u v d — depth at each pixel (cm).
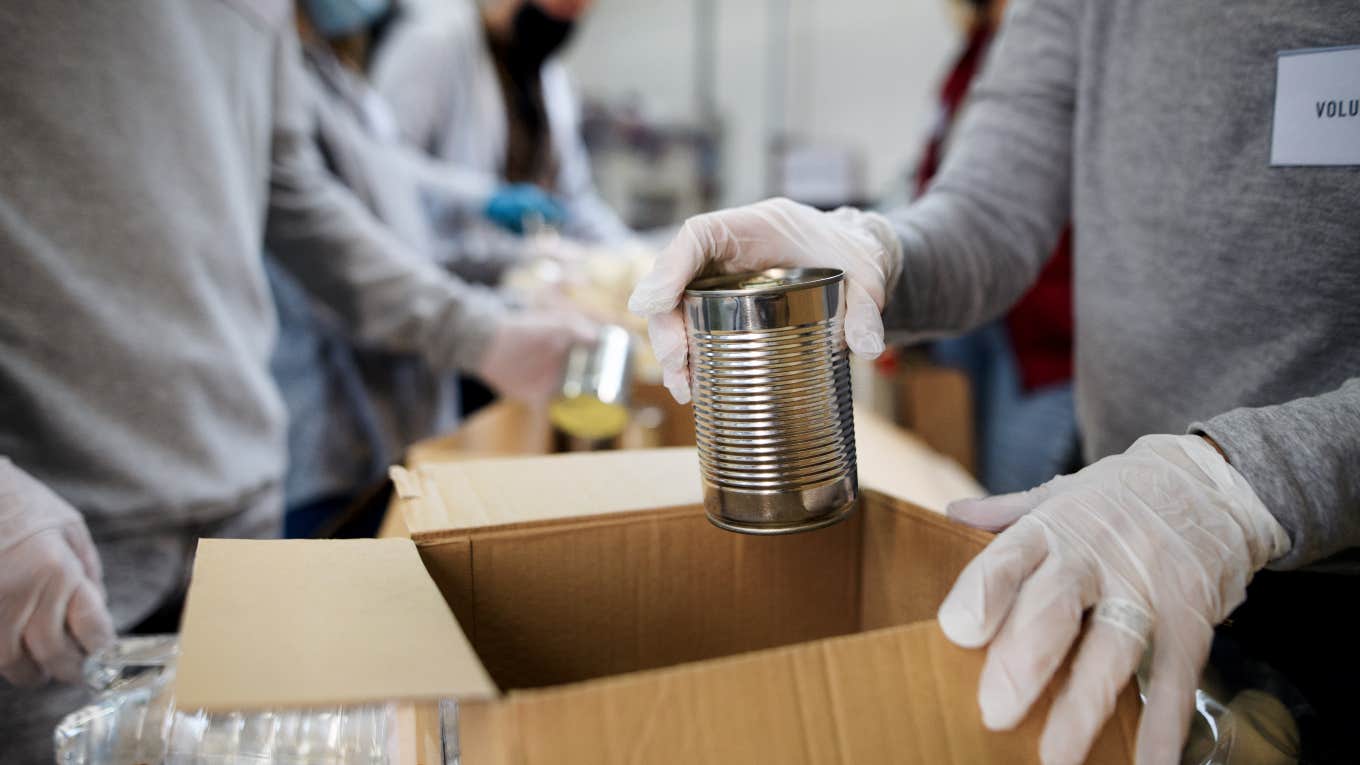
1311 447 58
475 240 241
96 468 105
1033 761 52
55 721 92
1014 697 50
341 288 156
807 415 57
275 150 150
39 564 76
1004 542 56
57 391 101
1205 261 80
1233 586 56
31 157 99
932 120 242
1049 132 95
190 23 118
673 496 74
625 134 504
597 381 138
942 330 92
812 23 485
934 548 71
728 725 46
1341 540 58
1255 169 75
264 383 130
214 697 39
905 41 444
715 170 538
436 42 222
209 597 51
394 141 208
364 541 62
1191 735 59
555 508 70
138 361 108
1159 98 82
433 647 45
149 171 110
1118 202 88
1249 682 69
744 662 47
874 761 48
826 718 48
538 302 181
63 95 101
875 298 69
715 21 527
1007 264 93
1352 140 69
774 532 58
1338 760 62
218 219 121
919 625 52
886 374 227
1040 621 52
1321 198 72
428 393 191
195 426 115
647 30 564
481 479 77
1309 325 74
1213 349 81
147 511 109
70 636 77
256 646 45
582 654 71
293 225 152
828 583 79
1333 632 71
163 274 112
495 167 256
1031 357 205
